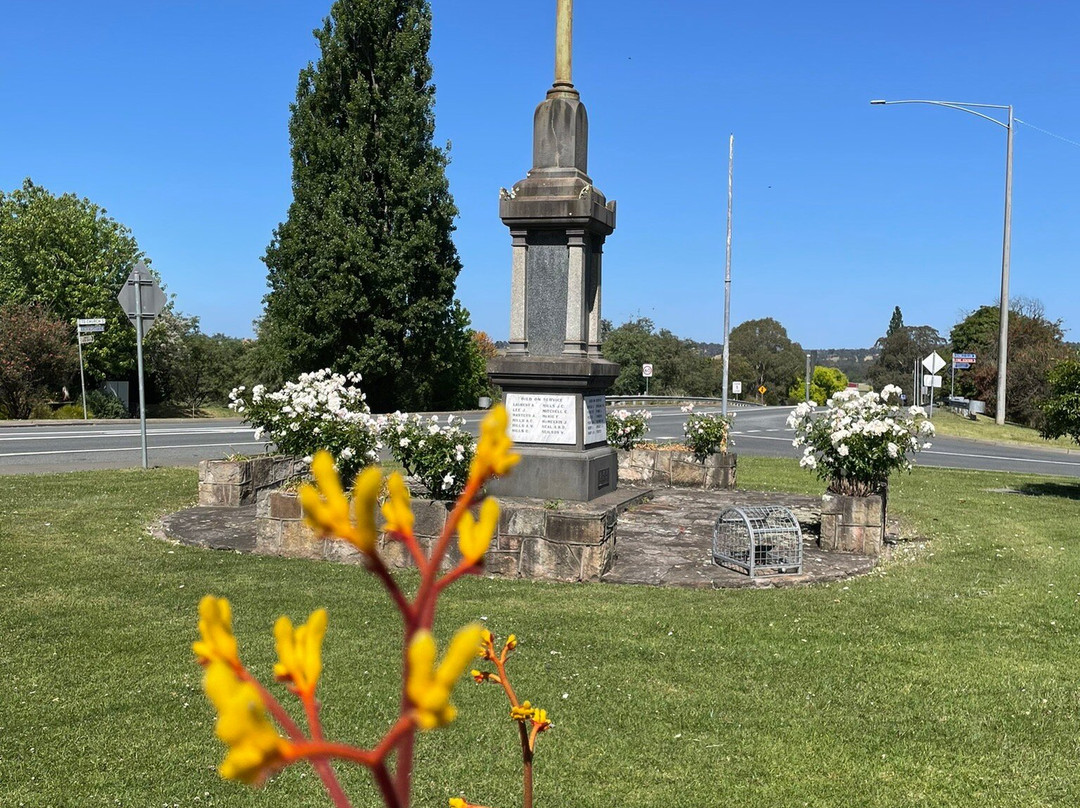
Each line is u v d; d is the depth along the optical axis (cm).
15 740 470
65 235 4544
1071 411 1555
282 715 71
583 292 1205
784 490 1538
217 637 68
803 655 625
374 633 655
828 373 10394
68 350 3747
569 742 480
